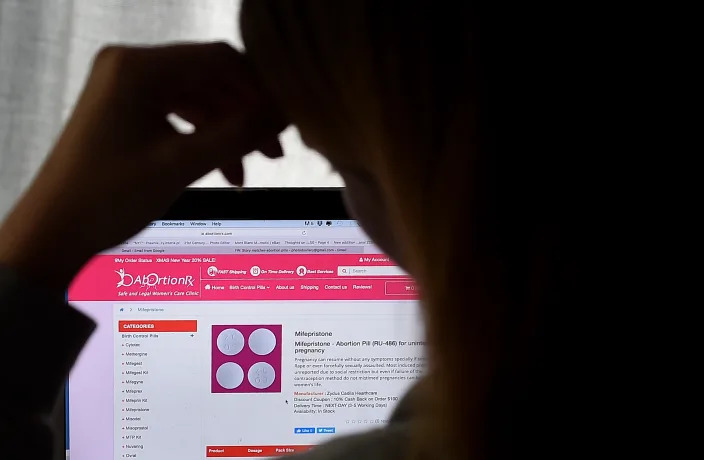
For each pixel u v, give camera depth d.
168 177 0.46
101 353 0.60
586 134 0.27
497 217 0.28
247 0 0.34
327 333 0.62
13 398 0.42
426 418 0.32
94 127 0.47
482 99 0.27
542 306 0.28
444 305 0.29
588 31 0.27
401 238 0.32
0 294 0.43
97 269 0.60
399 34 0.28
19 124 0.88
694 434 0.29
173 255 0.61
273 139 0.48
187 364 0.61
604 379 0.29
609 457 0.29
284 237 0.61
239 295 0.61
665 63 0.27
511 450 0.29
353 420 0.62
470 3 0.27
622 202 0.28
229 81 0.48
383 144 0.29
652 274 0.28
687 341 0.28
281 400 0.62
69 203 0.46
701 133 0.27
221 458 0.61
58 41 0.88
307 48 0.31
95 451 0.61
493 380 0.29
